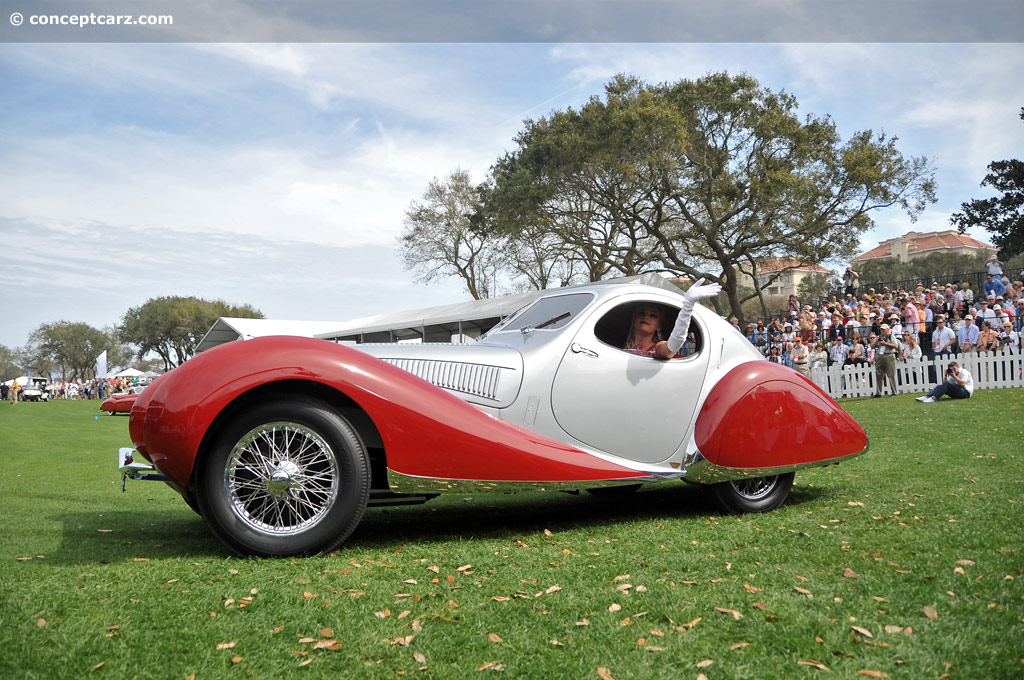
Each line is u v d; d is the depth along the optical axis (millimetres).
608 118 29250
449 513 5160
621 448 4668
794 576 3215
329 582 3174
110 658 2367
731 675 2252
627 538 4086
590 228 33500
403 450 3797
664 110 28203
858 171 27766
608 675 2258
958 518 4285
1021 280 19578
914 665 2297
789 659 2359
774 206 29000
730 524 4449
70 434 14930
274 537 3607
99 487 6980
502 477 4008
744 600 2902
